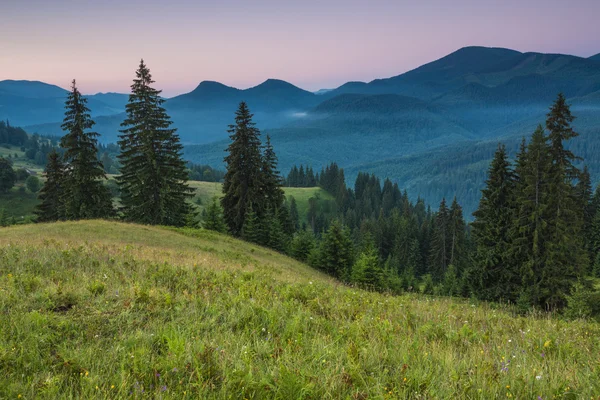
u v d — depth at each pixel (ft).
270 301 23.63
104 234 80.23
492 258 99.40
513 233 95.76
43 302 18.61
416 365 14.03
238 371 11.83
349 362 13.47
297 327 17.95
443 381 12.55
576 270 90.53
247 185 140.15
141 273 29.14
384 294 38.65
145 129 117.80
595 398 11.52
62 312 17.93
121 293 21.06
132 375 11.57
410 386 12.00
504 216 101.14
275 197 145.69
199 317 18.19
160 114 119.03
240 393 10.96
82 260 32.50
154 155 118.83
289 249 161.17
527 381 12.84
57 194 151.33
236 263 57.77
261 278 33.60
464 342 18.88
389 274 138.51
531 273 88.33
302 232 164.76
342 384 11.76
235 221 140.46
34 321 15.69
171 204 124.98
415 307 28.73
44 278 24.82
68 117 117.08
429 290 151.53
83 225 88.43
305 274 91.40
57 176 152.05
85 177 119.44
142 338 14.93
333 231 138.10
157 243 79.77
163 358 13.03
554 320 29.22
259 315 19.74
